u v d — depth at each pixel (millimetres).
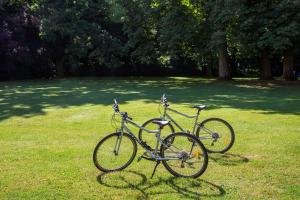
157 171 6805
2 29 31328
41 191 5957
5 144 8844
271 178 6418
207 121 7941
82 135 9766
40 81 29891
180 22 27672
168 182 6309
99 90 21750
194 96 18188
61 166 7133
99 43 34281
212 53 28531
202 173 6453
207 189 6000
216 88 22594
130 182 6324
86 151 8172
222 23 25375
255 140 8906
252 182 6258
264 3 24578
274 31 23891
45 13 33562
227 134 7930
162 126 6594
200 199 5633
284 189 5965
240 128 10234
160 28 30062
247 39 24875
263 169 6867
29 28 33562
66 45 34156
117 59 34750
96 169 6949
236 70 37062
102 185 6195
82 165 7191
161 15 29844
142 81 29094
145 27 32094
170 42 27875
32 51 33188
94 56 35281
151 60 34031
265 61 29547
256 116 12016
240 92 20062
